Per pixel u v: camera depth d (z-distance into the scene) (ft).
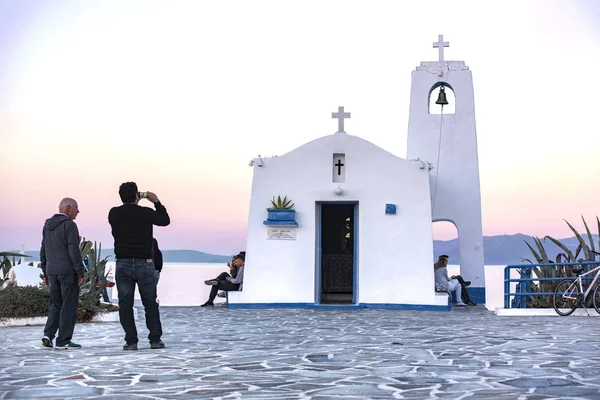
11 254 66.18
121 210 37.09
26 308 58.13
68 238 37.50
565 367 29.35
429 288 76.95
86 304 60.39
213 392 24.02
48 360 32.86
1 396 23.45
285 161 80.33
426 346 38.63
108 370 29.40
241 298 78.74
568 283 64.64
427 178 78.84
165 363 31.63
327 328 52.29
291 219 78.69
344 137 80.02
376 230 78.79
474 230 91.45
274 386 25.21
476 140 92.79
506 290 69.62
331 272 86.02
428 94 94.07
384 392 23.76
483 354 34.40
